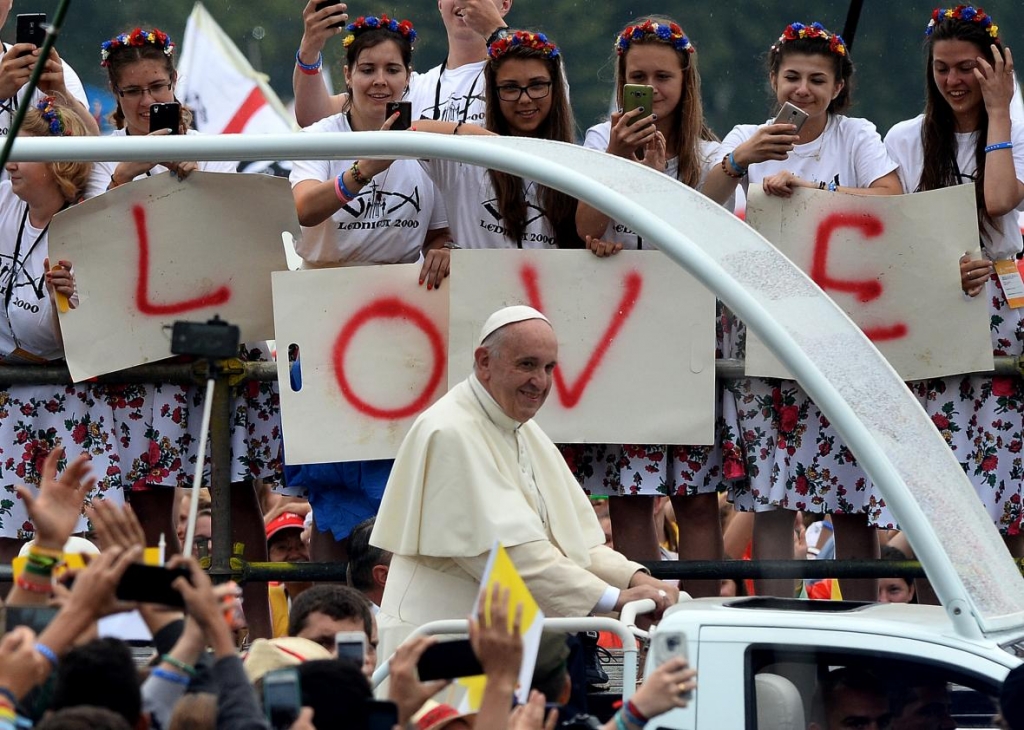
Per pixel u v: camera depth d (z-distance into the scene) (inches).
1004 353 949.8
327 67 1775.3
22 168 941.8
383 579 882.1
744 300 745.0
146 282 941.8
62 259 935.0
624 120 904.3
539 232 968.3
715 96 1894.7
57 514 583.2
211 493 929.5
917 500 703.1
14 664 498.3
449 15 1059.9
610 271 938.1
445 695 674.8
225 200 941.8
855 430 713.0
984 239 943.7
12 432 950.4
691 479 957.8
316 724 534.0
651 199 797.9
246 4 2087.8
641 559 971.9
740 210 1234.6
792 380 942.4
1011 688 594.2
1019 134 943.7
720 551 976.9
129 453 956.6
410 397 946.1
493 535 773.9
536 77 946.7
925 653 669.9
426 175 983.0
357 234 970.7
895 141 972.6
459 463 787.4
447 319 948.6
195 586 526.0
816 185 958.4
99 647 517.0
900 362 934.4
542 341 802.2
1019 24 1722.4
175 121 911.7
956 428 943.7
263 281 951.6
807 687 677.3
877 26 1793.8
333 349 943.0
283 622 1067.3
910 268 929.5
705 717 679.1
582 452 965.2
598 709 787.4
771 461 949.2
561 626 699.4
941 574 684.1
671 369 938.7
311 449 939.3
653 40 946.7
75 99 1061.1
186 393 954.7
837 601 748.6
